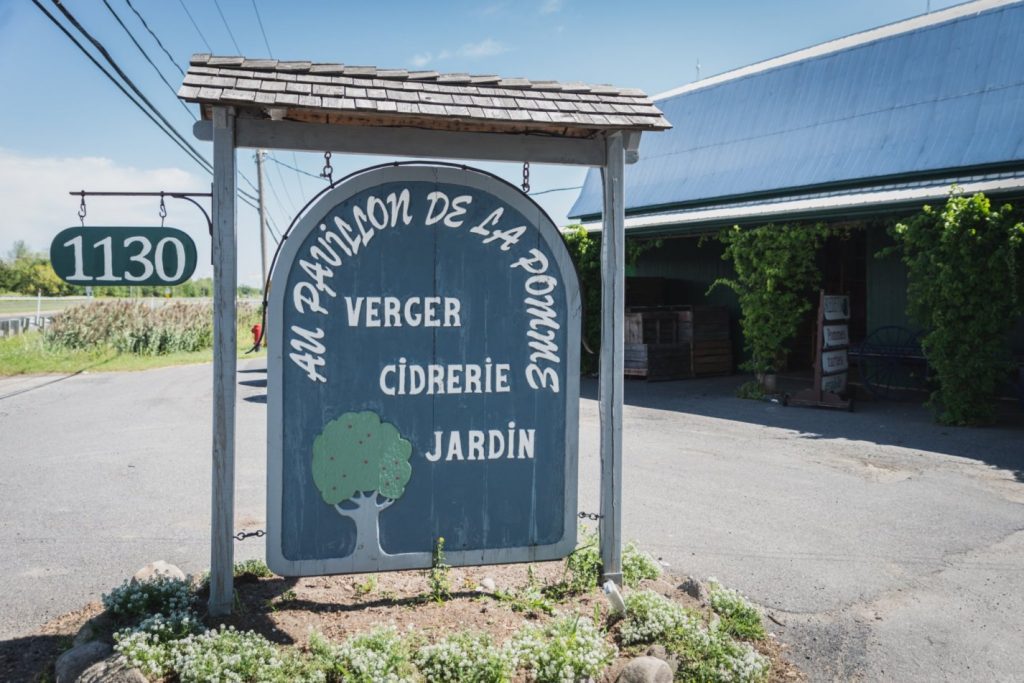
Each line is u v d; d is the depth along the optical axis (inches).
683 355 765.9
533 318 191.9
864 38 750.5
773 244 608.4
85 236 185.0
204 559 242.5
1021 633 196.4
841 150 695.7
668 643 169.9
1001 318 472.1
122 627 168.9
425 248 185.6
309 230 179.0
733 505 312.5
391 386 184.2
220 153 168.7
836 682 170.1
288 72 177.8
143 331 1107.9
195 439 455.2
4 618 195.5
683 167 858.8
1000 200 520.7
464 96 181.9
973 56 634.8
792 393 636.7
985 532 278.1
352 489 181.9
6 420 526.9
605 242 196.4
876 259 647.1
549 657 154.3
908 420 517.7
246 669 146.8
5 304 2166.6
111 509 301.7
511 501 191.3
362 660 147.9
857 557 251.1
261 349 1247.5
